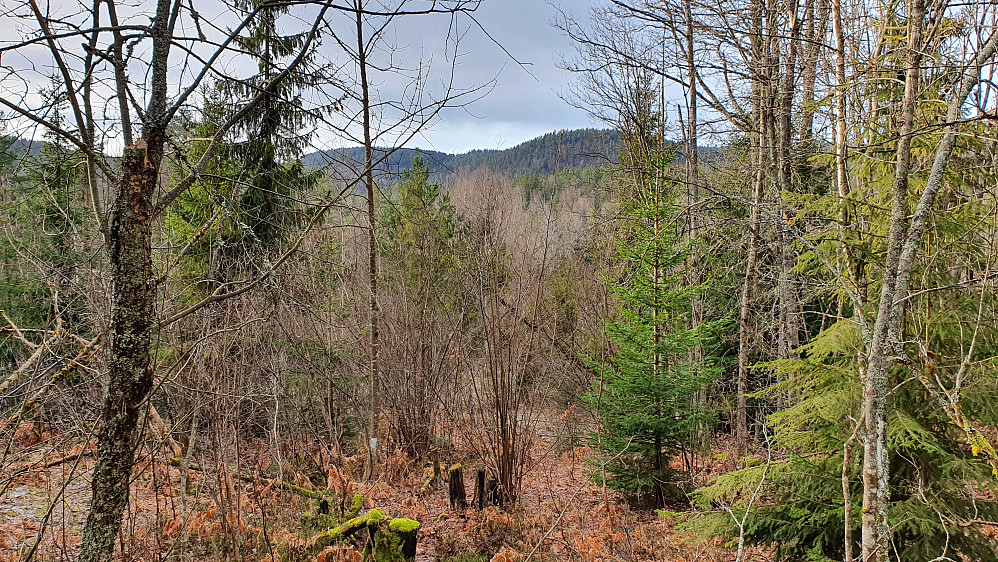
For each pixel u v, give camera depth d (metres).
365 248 11.64
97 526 2.67
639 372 9.04
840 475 5.50
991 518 5.08
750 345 11.43
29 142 3.40
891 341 3.73
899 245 3.89
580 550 7.16
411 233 12.63
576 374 12.35
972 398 4.95
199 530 6.45
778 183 10.70
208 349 5.75
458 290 12.20
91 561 2.62
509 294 10.84
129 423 2.77
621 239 11.38
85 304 5.08
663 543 7.59
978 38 5.39
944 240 5.11
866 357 4.13
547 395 11.70
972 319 5.07
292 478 8.82
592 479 9.38
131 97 2.82
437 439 11.11
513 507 8.74
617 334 9.53
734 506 6.01
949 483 5.10
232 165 5.16
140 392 2.81
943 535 4.93
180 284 5.75
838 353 5.91
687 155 13.43
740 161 13.70
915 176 5.25
